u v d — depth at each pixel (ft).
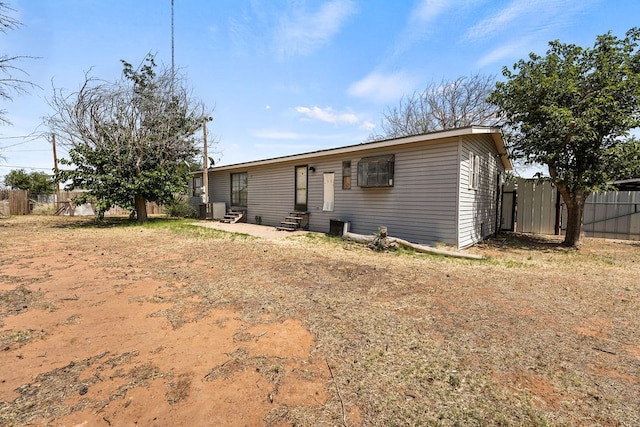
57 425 5.41
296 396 6.21
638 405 6.02
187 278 14.57
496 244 26.30
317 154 31.60
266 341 8.48
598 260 19.99
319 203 33.04
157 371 7.07
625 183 32.42
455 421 5.56
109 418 5.59
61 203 55.72
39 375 6.91
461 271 16.37
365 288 13.17
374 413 5.74
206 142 47.52
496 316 10.31
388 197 26.66
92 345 8.30
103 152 38.75
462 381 6.74
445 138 22.95
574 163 24.52
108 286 13.38
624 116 21.44
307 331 9.10
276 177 38.65
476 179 25.99
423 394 6.31
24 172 83.71
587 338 8.84
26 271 15.88
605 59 22.39
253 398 6.15
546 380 6.83
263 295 12.18
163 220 46.19
